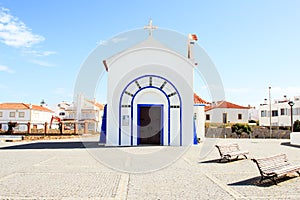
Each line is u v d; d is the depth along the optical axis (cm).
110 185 869
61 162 1325
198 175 1030
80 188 827
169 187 847
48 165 1237
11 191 786
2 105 6612
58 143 2556
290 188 835
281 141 3238
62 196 742
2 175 1011
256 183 896
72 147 2105
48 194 759
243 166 1236
